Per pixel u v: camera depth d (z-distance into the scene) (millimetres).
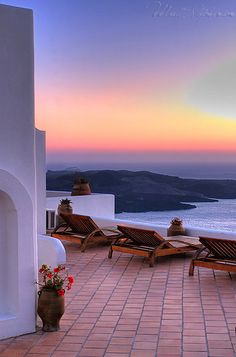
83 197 16250
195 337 6477
